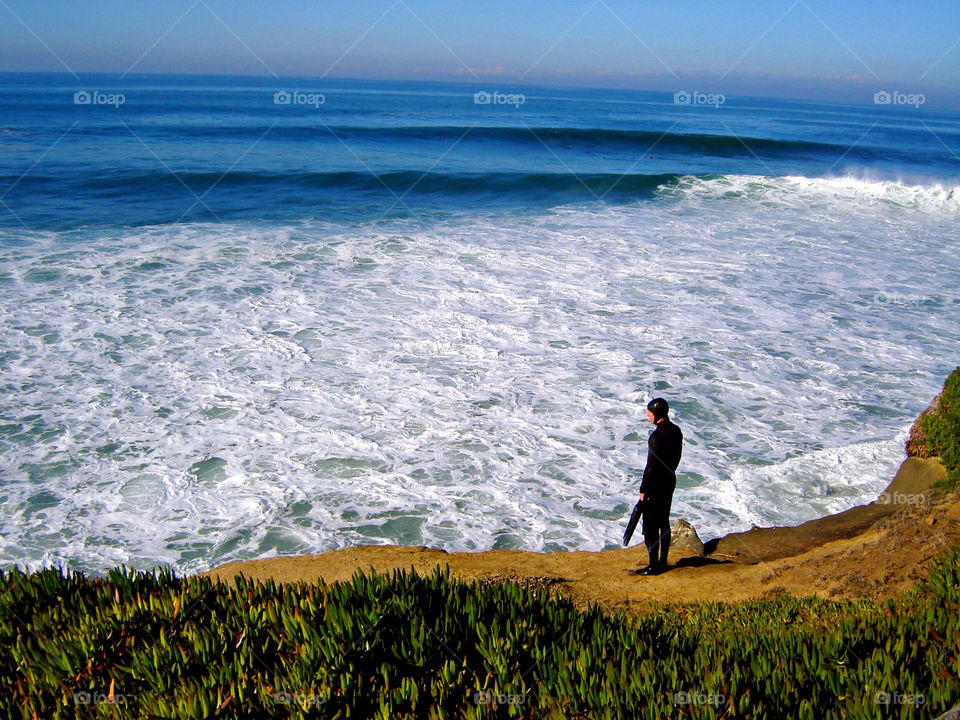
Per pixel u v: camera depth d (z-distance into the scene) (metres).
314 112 69.88
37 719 3.36
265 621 3.97
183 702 3.20
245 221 23.50
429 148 44.94
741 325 15.44
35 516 8.60
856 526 8.20
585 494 9.51
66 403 11.19
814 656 3.62
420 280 17.72
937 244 23.52
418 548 7.85
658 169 41.16
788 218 26.94
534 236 22.70
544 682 3.36
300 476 9.66
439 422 11.12
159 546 8.23
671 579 7.06
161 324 14.36
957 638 3.75
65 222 22.23
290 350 13.44
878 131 75.69
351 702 3.26
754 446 10.64
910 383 12.84
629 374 12.93
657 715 3.07
